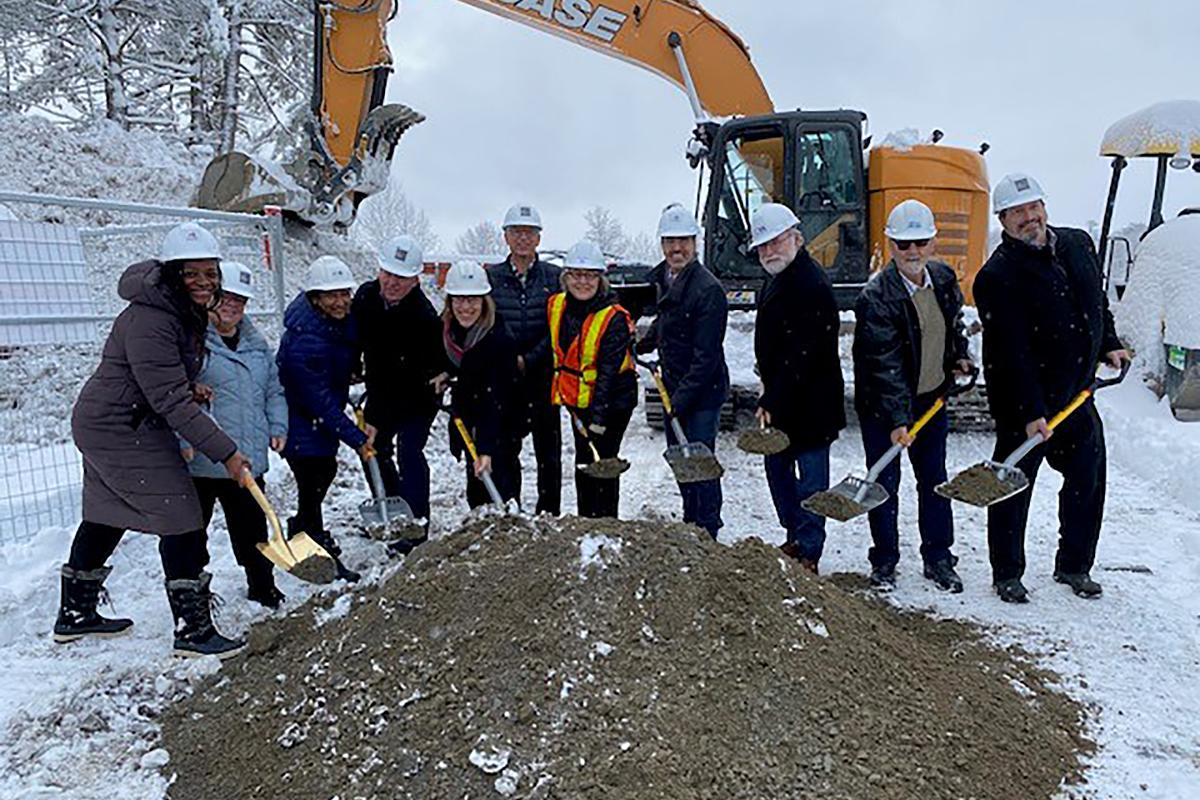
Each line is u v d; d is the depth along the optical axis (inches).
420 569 145.6
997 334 175.9
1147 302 348.5
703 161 362.9
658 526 147.9
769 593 137.0
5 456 239.5
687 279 195.3
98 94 746.2
